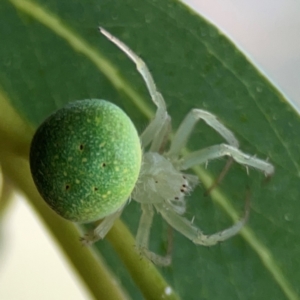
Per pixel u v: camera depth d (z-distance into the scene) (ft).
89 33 0.21
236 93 0.22
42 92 0.20
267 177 0.22
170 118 0.22
